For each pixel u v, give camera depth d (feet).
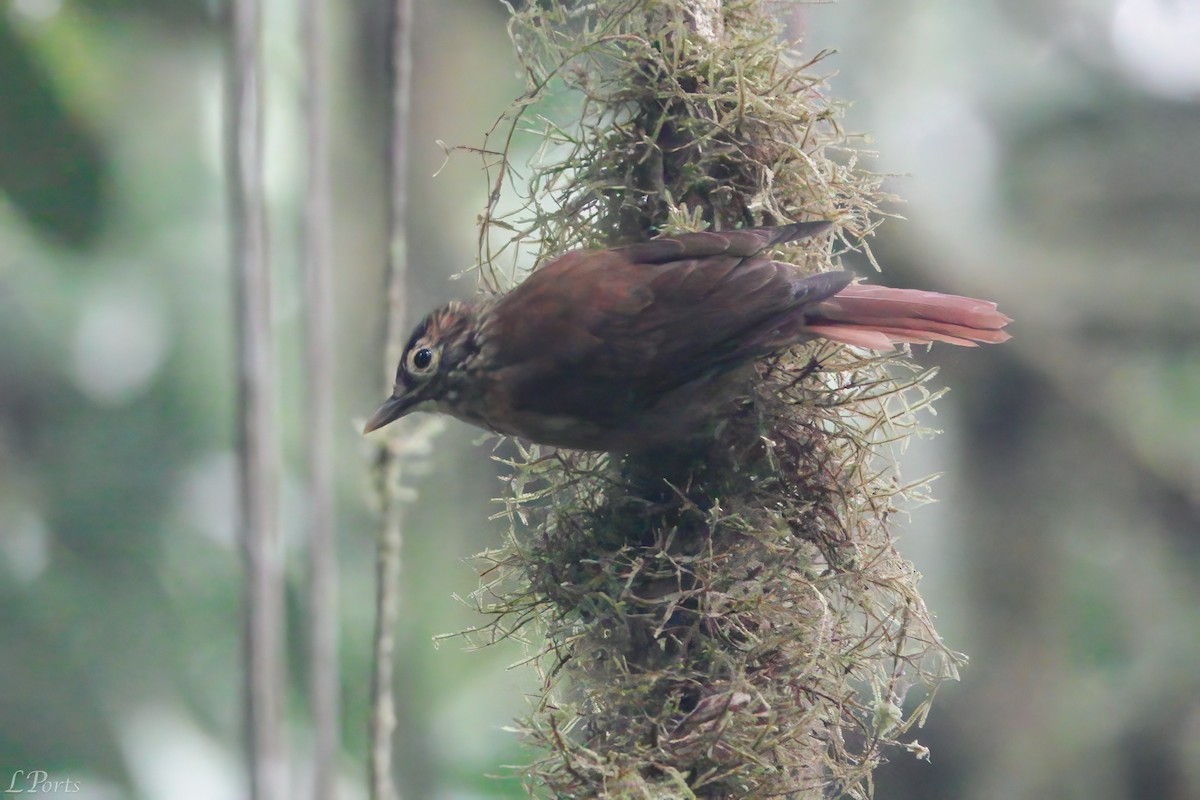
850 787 24.18
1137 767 44.04
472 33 41.24
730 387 25.54
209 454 39.45
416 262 39.45
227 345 39.42
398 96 23.35
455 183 40.42
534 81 26.68
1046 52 49.73
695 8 26.27
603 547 25.49
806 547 24.93
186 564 38.75
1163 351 48.01
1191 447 46.88
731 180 26.37
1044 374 46.70
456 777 34.19
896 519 27.48
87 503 38.34
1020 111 48.93
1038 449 46.60
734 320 24.90
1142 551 46.70
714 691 23.26
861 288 26.58
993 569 45.70
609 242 27.17
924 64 46.85
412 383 26.78
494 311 26.35
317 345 21.58
